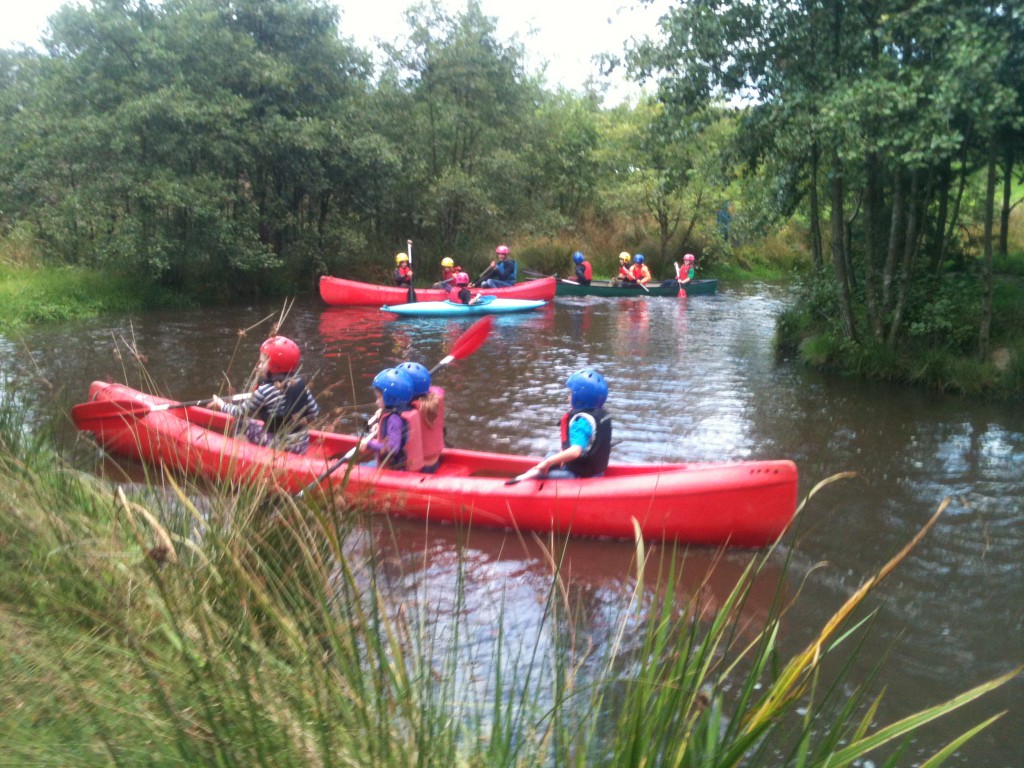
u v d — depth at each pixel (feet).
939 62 25.64
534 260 68.33
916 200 30.53
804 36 28.14
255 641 6.93
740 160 31.73
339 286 50.21
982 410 25.71
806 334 35.94
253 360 32.17
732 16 28.48
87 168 46.62
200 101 48.39
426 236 66.13
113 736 6.03
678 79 30.35
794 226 83.51
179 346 35.17
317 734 5.98
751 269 80.23
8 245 49.32
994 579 13.87
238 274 54.60
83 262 50.11
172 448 16.55
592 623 12.02
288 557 8.93
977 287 33.14
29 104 53.11
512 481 15.66
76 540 8.70
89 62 48.57
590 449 15.72
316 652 6.88
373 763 5.82
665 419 24.30
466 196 62.08
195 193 47.34
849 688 10.63
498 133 66.54
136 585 8.04
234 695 6.28
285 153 52.60
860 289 34.88
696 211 72.13
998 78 24.84
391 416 16.48
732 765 5.65
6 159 48.26
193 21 50.16
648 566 14.29
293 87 53.52
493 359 33.65
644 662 6.25
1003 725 9.94
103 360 31.48
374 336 39.34
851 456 20.77
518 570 13.97
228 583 7.86
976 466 20.02
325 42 56.44
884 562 14.51
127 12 51.80
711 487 14.64
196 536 9.89
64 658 6.69
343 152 55.57
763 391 28.17
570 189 77.46
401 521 15.88
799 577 13.89
